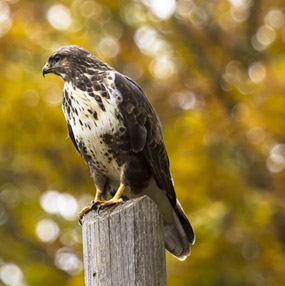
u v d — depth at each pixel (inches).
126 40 568.4
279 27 574.6
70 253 538.9
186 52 577.0
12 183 566.6
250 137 507.2
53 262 540.4
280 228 501.7
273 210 492.1
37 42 527.5
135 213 247.0
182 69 575.5
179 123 524.7
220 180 493.0
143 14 573.0
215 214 486.3
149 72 568.4
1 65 522.9
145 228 246.1
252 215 486.9
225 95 542.9
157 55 574.6
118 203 302.5
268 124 491.2
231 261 482.9
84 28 559.5
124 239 245.8
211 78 564.7
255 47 585.0
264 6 589.3
